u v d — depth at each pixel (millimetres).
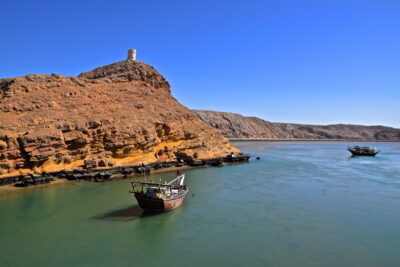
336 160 72375
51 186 36562
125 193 33688
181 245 20219
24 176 36094
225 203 30203
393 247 19984
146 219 25188
